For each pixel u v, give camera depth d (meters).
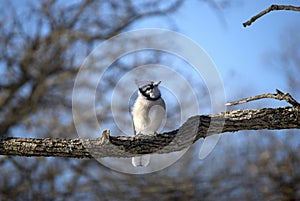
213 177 21.33
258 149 21.75
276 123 9.77
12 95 23.52
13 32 23.75
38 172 22.41
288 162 21.64
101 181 21.75
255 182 21.41
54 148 9.98
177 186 21.03
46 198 22.12
